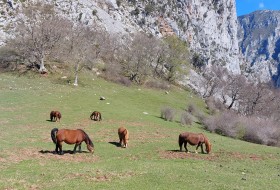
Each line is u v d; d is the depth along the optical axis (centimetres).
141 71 9750
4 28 9725
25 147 2719
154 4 17138
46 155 2497
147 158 2731
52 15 9881
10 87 5966
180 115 6344
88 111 5072
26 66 7731
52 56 8394
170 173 2131
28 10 10131
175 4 18275
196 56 16650
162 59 11088
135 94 7681
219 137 4784
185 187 1834
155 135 4081
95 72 8806
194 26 18875
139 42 10444
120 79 8806
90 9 12388
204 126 5847
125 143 3186
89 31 10300
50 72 7662
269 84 12031
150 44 10588
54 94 5906
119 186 1784
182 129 4916
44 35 7819
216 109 9031
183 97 9431
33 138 3147
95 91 6881
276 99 9594
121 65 10044
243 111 9750
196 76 12600
